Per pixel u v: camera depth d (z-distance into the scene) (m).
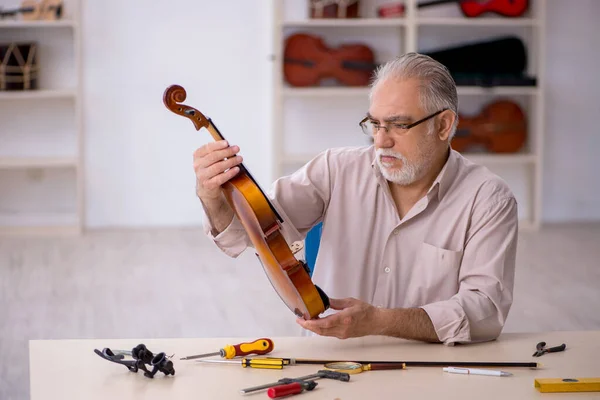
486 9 7.97
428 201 2.69
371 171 2.81
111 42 7.93
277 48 7.75
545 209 8.55
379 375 2.17
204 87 8.07
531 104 8.20
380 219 2.79
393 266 2.75
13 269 6.57
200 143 8.15
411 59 2.57
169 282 6.25
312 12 7.78
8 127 7.95
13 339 4.94
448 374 2.18
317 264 2.87
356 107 8.16
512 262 2.65
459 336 2.43
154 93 8.04
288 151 8.17
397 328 2.39
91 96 7.97
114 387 2.07
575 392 2.05
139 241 7.59
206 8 7.99
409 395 2.02
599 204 8.59
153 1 7.93
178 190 8.20
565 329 5.11
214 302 5.75
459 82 7.89
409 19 7.75
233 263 6.87
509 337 2.55
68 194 8.10
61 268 6.61
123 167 8.11
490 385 2.10
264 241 2.21
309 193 2.84
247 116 8.14
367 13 8.04
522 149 8.33
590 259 6.97
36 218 8.08
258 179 8.22
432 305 2.47
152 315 5.43
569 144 8.48
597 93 8.45
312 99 8.12
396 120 2.54
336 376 2.12
